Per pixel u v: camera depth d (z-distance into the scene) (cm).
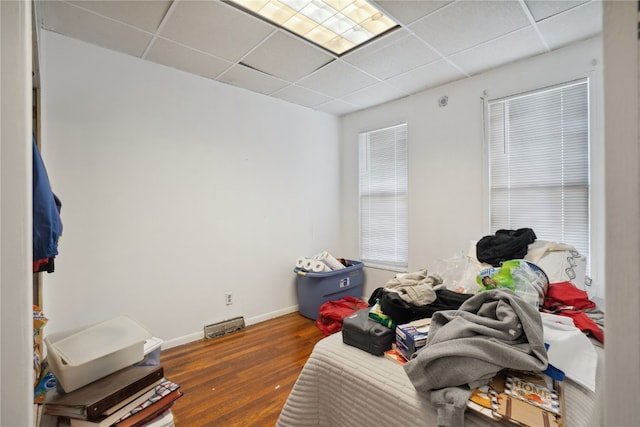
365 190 398
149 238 258
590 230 229
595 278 227
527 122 261
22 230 54
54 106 214
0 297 52
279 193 352
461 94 299
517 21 207
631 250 33
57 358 99
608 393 34
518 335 113
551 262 207
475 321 120
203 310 289
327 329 300
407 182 347
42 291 203
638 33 32
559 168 245
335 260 355
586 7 192
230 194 309
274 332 303
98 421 94
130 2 186
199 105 287
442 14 200
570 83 236
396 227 365
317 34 227
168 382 120
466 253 293
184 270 277
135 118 250
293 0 192
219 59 257
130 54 247
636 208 33
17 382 53
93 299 231
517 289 176
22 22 54
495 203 280
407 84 311
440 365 109
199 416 178
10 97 53
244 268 320
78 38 223
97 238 233
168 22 206
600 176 226
